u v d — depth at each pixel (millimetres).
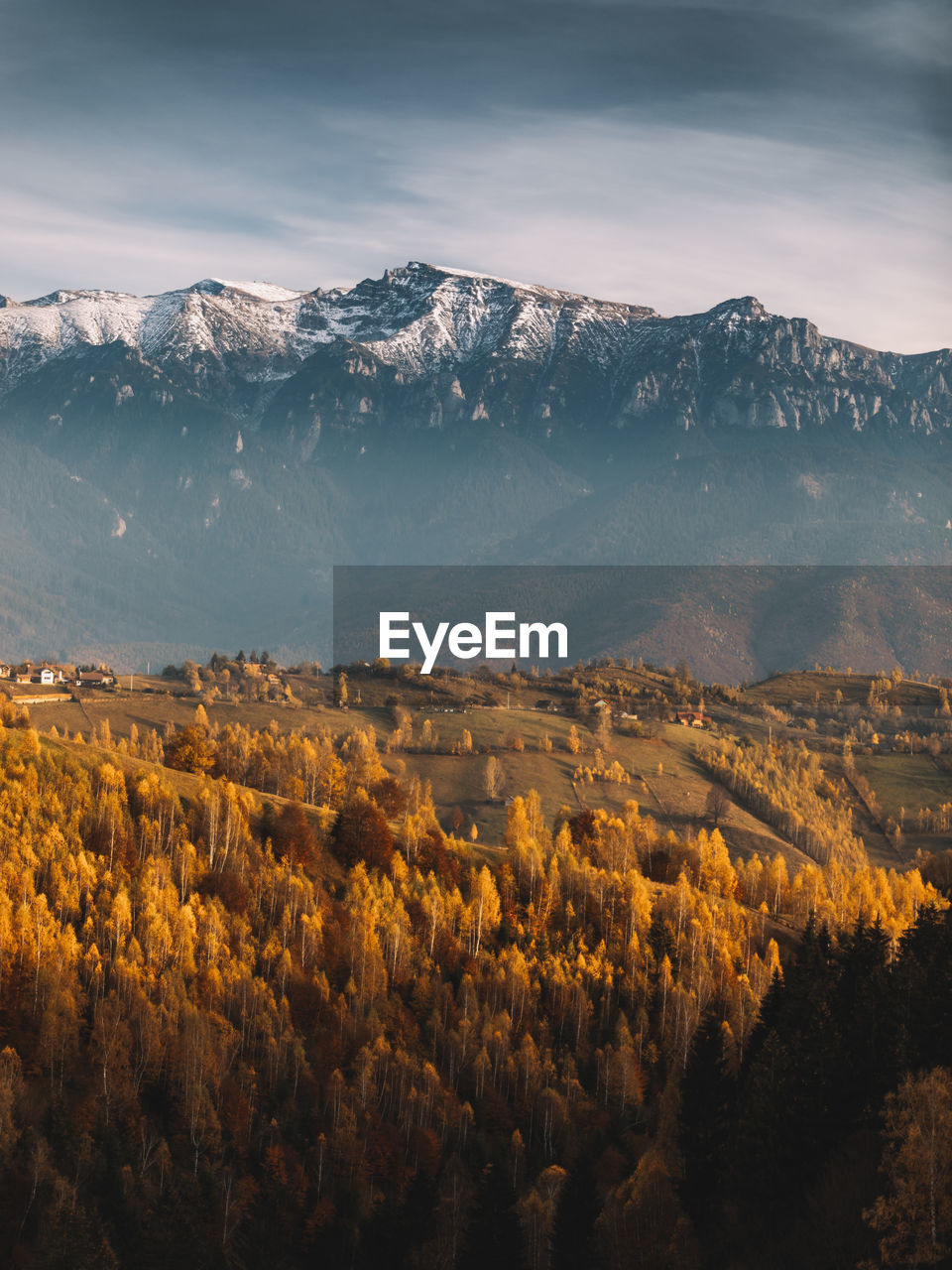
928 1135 70250
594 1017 163750
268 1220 119750
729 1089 100250
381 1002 155250
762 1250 80562
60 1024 132875
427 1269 112188
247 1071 137875
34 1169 115625
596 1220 98750
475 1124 139125
